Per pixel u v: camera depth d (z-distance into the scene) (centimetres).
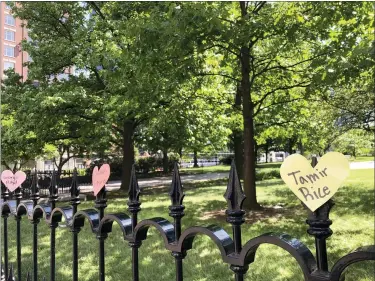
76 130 1299
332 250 486
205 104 1053
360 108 1081
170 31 538
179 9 569
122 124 1501
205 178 2231
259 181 1723
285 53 891
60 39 1269
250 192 866
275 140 2808
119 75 702
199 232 142
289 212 800
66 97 1133
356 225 645
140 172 2900
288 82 953
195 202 1019
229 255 132
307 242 520
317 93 882
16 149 1361
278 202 962
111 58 775
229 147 3600
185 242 149
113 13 1238
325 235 109
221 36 618
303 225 649
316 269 109
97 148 1545
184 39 562
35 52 1289
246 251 126
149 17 618
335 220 693
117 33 1032
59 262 458
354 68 518
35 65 1316
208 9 579
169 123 1092
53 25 1408
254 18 680
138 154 3156
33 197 256
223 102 1042
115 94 1095
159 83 691
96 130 1285
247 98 882
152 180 2358
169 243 154
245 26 638
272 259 444
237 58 881
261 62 920
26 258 476
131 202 176
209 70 913
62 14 1402
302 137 1301
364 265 401
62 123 1258
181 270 151
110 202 1094
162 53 576
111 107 1145
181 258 151
